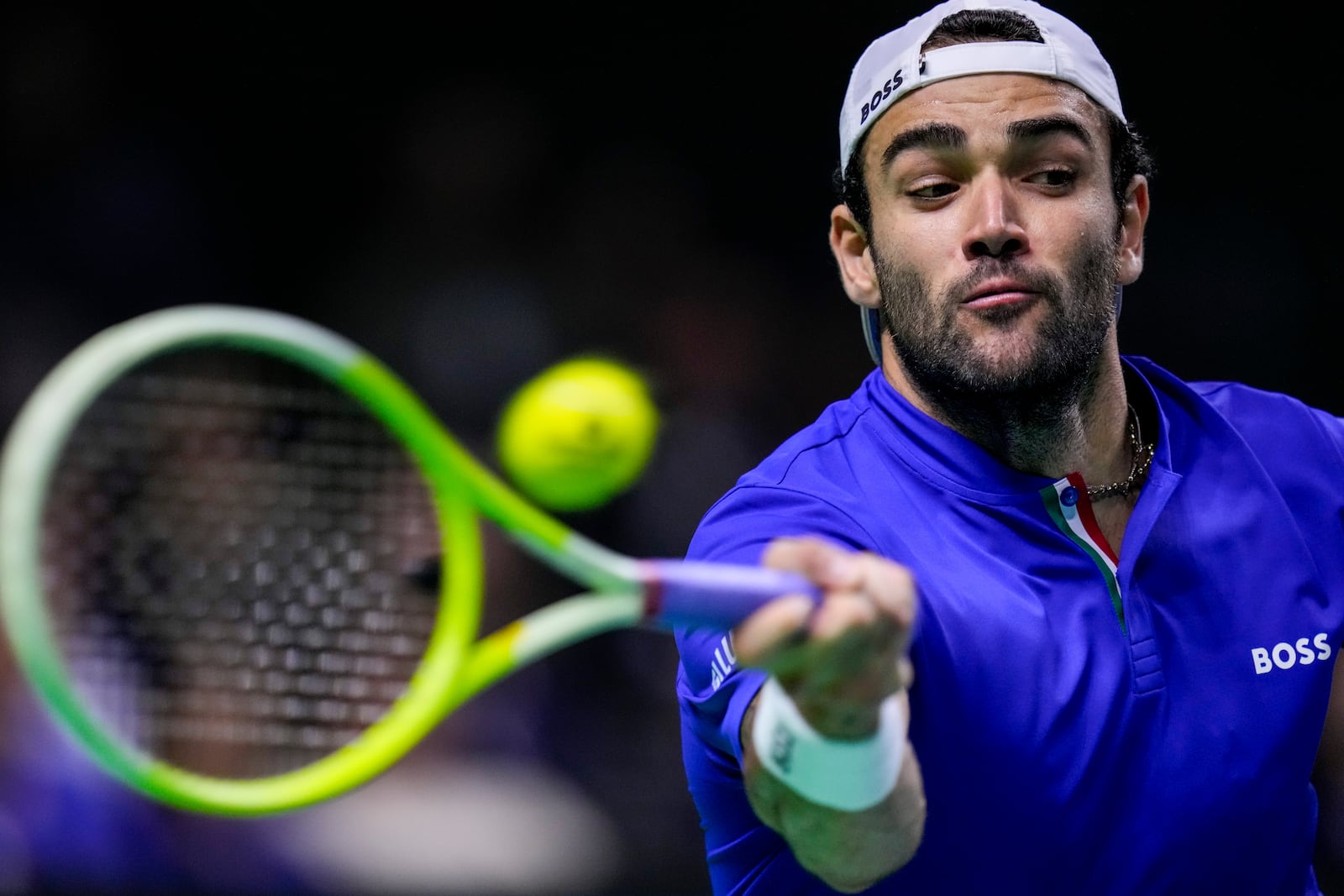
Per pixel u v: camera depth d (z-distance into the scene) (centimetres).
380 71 3272
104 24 3134
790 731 797
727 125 3381
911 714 970
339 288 3153
